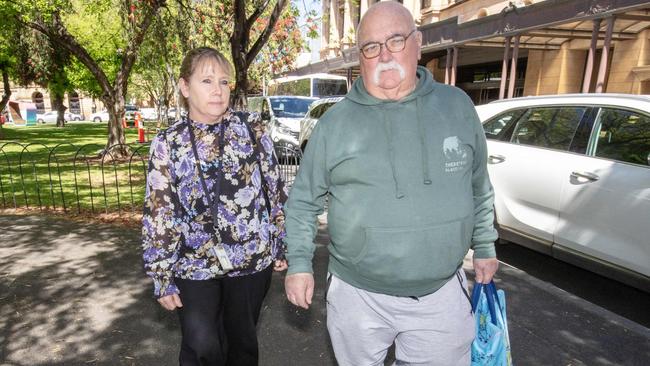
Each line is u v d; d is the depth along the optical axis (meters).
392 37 1.60
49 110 55.84
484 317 1.95
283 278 3.92
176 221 1.94
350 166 1.64
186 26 10.16
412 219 1.61
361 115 1.67
